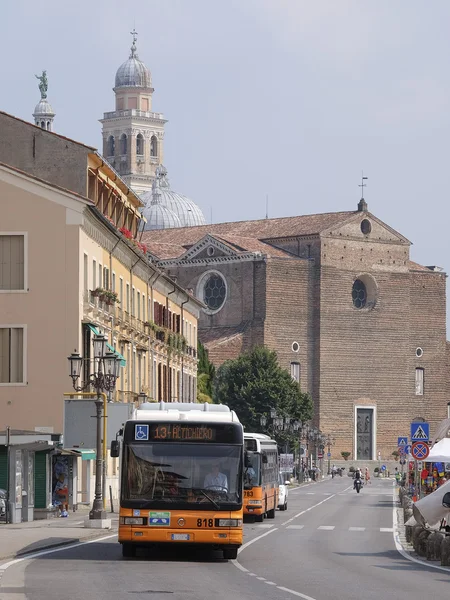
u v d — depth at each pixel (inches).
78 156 3565.5
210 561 1872.5
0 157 3572.8
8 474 2652.6
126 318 3946.9
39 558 1859.0
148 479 1849.2
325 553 2140.7
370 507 4298.7
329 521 3326.8
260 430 7687.0
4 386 3299.7
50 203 3307.1
